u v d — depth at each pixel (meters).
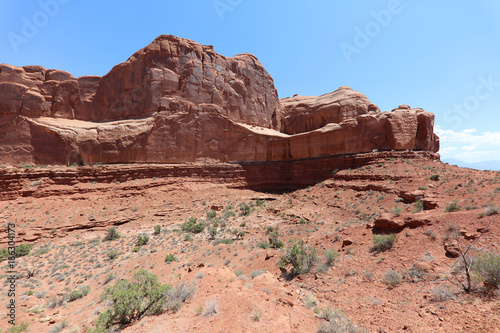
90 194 36.38
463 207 14.23
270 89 67.38
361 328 6.75
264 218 31.67
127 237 27.58
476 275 7.32
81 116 51.22
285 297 8.37
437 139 52.69
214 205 37.62
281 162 53.06
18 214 30.05
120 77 52.06
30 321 12.37
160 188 41.09
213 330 6.02
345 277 11.02
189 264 18.20
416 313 6.86
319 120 61.94
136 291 8.45
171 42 53.31
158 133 47.38
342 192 36.25
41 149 42.75
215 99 54.03
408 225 13.41
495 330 5.16
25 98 44.91
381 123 43.53
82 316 12.21
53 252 24.34
